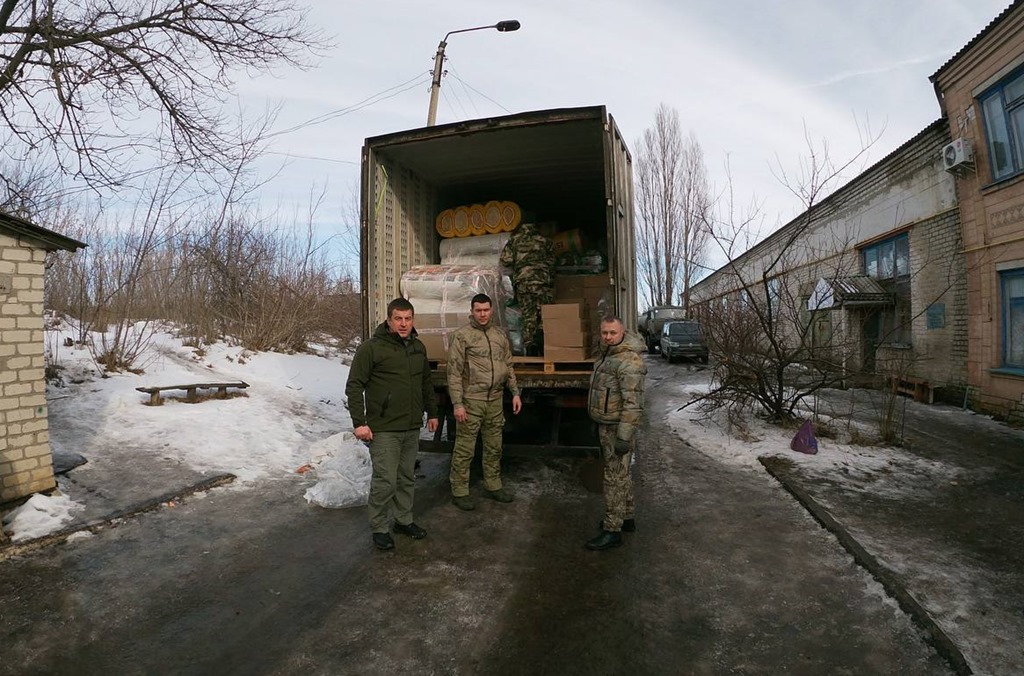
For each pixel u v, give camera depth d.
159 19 7.25
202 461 5.98
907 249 12.38
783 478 5.91
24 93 6.62
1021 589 3.62
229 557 4.07
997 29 8.95
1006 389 9.21
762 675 2.82
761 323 7.85
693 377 15.91
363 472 5.55
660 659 2.95
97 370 8.25
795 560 4.09
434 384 5.92
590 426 5.86
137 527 4.48
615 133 6.11
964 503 5.23
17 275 4.50
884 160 13.01
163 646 3.02
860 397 10.39
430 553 4.21
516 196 8.41
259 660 2.92
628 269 7.12
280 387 10.16
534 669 2.87
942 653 2.97
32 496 4.52
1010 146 9.16
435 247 7.89
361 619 3.31
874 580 3.75
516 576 3.86
